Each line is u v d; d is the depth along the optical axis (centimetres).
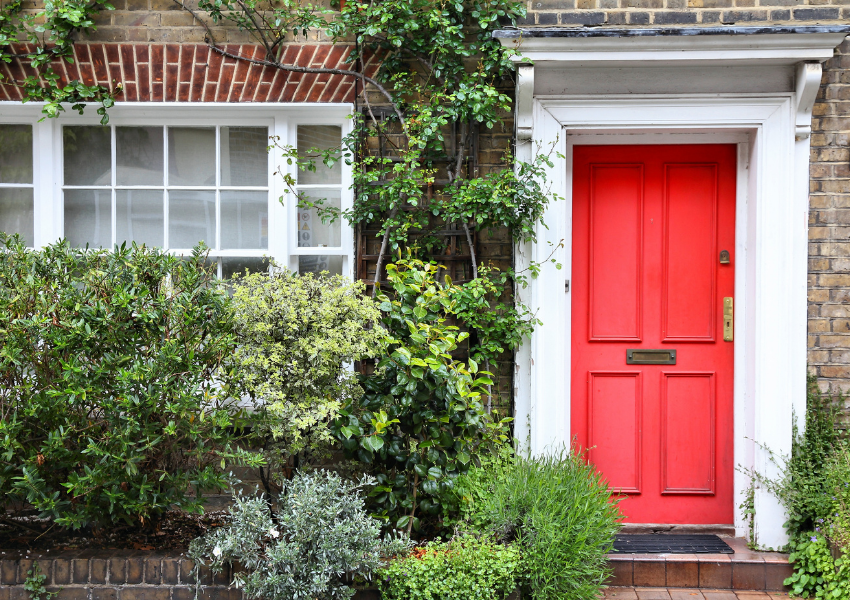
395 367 354
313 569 301
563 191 404
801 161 394
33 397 314
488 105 395
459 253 416
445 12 393
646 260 423
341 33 397
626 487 425
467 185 393
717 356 422
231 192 430
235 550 306
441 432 346
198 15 411
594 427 425
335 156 410
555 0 403
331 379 357
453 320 413
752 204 405
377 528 316
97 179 429
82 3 402
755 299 399
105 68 411
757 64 390
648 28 373
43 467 325
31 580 322
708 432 423
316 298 356
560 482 342
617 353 425
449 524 352
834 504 360
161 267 339
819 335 400
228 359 335
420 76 418
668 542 397
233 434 354
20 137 426
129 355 319
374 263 420
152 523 357
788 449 390
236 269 429
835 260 399
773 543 385
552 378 405
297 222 430
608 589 366
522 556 321
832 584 345
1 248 352
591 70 398
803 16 397
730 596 359
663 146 422
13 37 401
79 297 325
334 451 399
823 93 398
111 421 315
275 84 414
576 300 425
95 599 326
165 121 427
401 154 417
